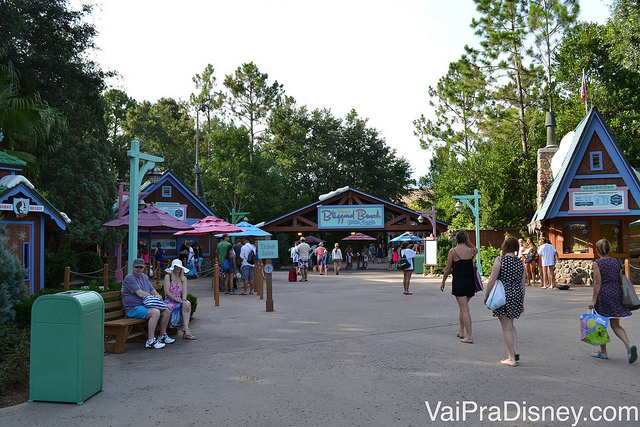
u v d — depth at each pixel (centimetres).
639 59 2484
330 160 5894
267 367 709
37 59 2250
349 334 955
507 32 2642
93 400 570
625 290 730
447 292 1738
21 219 1402
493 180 2952
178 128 6122
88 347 576
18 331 869
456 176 3359
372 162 6072
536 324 1051
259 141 5725
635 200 1927
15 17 2075
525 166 2855
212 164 4309
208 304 1455
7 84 1831
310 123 6009
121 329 827
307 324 1077
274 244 1611
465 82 2909
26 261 1414
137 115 6319
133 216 1228
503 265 712
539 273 2078
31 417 516
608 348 817
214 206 4500
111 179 2672
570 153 1989
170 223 1939
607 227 2009
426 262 2659
